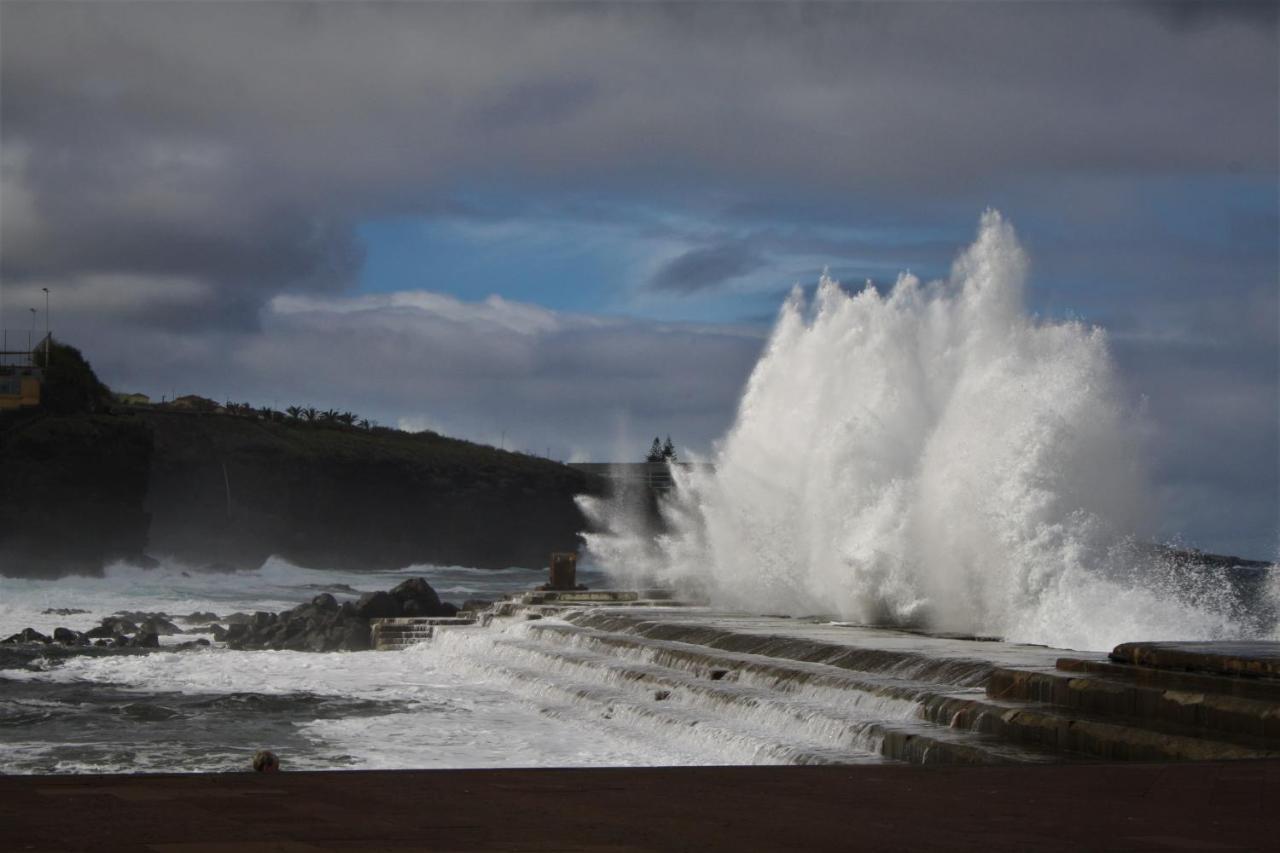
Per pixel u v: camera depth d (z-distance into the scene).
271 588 80.12
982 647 19.72
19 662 29.27
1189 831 6.43
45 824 6.11
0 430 87.38
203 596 68.81
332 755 17.41
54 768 16.52
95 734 19.33
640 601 34.25
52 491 85.44
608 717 19.73
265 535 112.88
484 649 28.44
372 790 7.27
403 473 125.94
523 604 34.62
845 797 7.39
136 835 5.89
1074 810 7.00
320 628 36.81
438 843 5.88
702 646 22.98
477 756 17.27
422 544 126.31
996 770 8.48
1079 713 13.17
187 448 109.12
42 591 66.50
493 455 143.25
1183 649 12.87
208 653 31.39
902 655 18.11
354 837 5.96
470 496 130.38
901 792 7.59
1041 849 5.97
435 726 19.84
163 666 28.36
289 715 21.14
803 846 5.99
